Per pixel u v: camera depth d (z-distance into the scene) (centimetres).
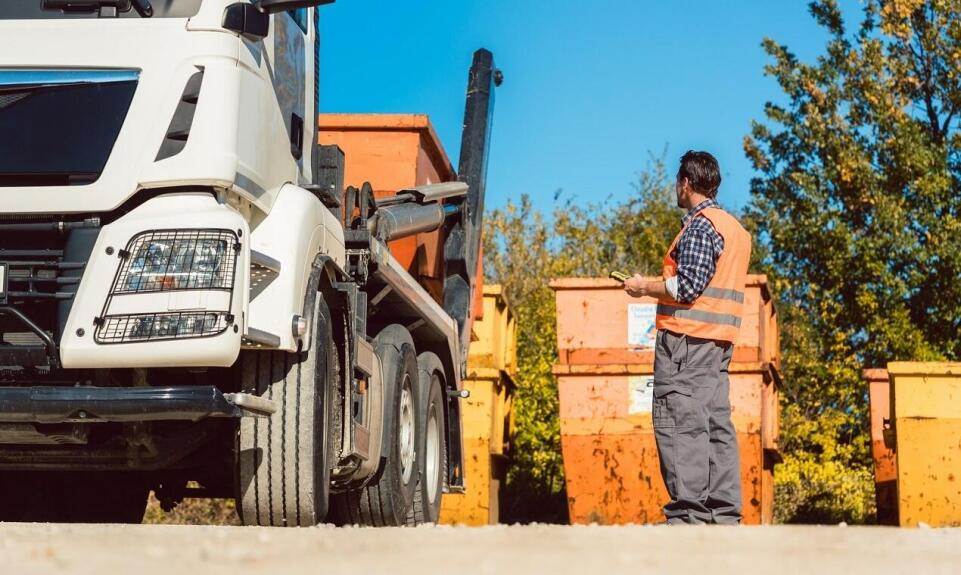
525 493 1572
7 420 487
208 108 520
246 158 533
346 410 596
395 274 711
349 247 645
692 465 620
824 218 2069
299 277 539
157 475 708
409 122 850
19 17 537
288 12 614
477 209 1030
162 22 533
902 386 1080
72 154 516
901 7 2097
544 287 2245
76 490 715
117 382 518
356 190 671
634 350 1125
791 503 1623
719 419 630
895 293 1986
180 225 497
